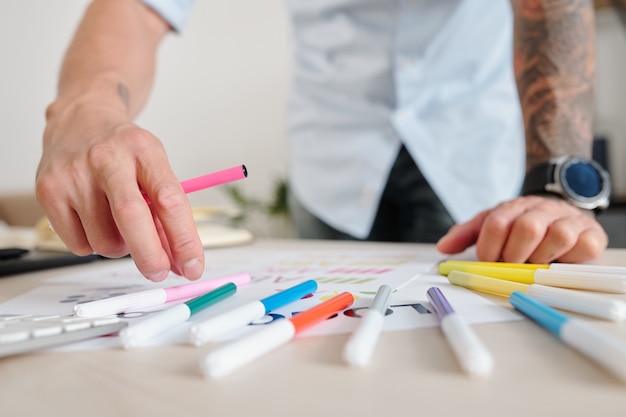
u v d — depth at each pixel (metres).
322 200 0.88
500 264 0.37
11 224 1.52
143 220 0.31
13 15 1.70
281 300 0.29
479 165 0.82
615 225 1.49
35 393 0.19
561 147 0.50
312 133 0.89
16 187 1.74
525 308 0.25
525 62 0.53
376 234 0.88
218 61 2.14
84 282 0.42
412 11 0.77
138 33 0.61
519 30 0.54
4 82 1.69
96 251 0.35
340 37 0.83
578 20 0.51
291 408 0.17
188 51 2.06
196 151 2.12
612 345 0.18
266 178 2.27
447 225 0.83
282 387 0.18
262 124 2.25
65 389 0.19
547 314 0.23
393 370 0.19
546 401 0.16
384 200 0.86
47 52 1.78
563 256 0.39
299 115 0.91
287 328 0.23
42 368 0.21
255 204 2.07
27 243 0.66
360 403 0.17
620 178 1.95
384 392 0.17
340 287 0.34
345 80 0.83
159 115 2.01
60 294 0.37
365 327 0.22
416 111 0.80
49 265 0.50
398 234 0.88
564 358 0.20
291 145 0.94
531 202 0.43
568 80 0.51
